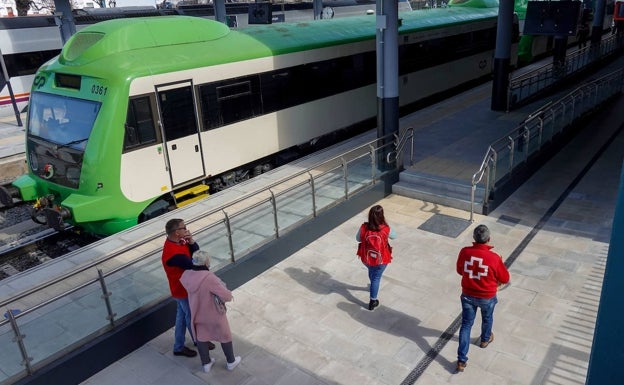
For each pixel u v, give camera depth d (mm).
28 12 40656
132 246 6469
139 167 9336
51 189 9883
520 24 24969
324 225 9188
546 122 12023
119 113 8875
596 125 15438
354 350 6160
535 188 10867
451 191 10359
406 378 5660
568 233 8758
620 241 3656
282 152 12938
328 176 9273
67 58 9828
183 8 23297
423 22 16984
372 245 6488
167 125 9680
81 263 7945
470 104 17156
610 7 37562
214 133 10602
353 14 30172
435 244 8625
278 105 11992
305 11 28328
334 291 7430
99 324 6055
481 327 6086
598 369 3982
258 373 5840
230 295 5492
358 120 14664
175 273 5672
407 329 6500
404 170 11219
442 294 7215
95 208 8938
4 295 7141
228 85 10711
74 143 9172
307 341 6363
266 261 8047
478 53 20406
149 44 9797
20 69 19562
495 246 8398
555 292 7062
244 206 9695
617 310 3779
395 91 10844
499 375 5625
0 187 10133
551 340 6129
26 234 11078
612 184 10883
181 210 9672
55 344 5676
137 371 5969
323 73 13102
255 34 12117
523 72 22953
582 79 21750
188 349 6176
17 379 5387
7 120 18969
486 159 9297
